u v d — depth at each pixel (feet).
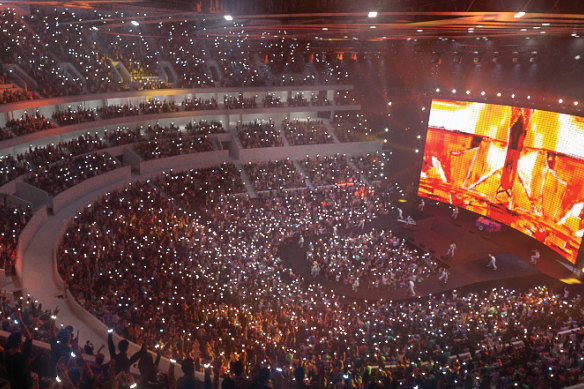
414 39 117.39
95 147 161.99
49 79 156.97
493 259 135.64
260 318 92.84
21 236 106.32
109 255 106.11
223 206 155.22
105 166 154.92
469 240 152.05
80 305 83.97
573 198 118.62
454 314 105.91
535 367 70.64
